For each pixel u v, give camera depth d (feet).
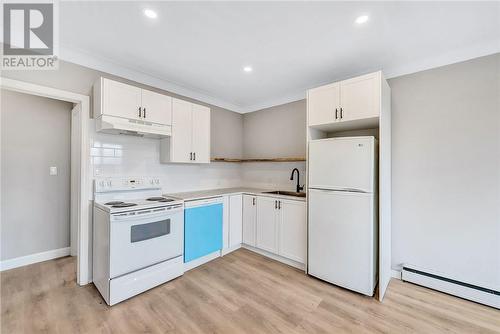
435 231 7.67
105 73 8.29
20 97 9.05
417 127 7.97
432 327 5.78
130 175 8.98
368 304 6.77
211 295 7.21
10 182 8.84
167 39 6.83
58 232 10.00
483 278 6.90
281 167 12.28
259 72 9.14
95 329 5.61
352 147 7.44
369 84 7.19
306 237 8.78
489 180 6.81
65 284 7.72
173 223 8.19
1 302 6.64
